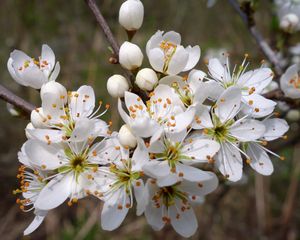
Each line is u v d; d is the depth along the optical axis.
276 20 0.10
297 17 0.09
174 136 0.05
